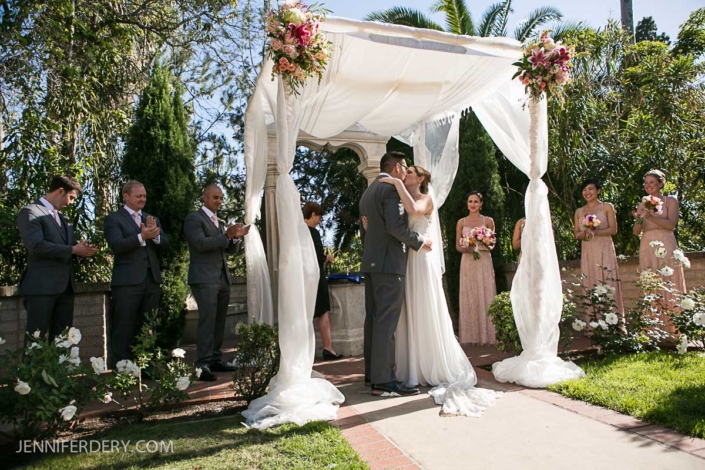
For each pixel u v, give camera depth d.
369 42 3.94
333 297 5.88
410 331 4.23
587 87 7.78
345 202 13.30
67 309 4.29
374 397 3.91
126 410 3.71
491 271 6.06
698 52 11.71
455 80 4.55
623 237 7.61
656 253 4.90
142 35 8.45
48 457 2.88
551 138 7.14
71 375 3.17
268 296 5.17
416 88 4.58
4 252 5.27
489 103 4.91
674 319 4.64
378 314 4.01
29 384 2.93
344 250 13.35
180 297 5.68
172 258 5.65
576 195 7.51
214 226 5.06
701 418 2.92
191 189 5.91
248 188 5.19
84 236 5.93
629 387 3.58
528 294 4.23
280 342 3.56
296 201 3.68
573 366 4.14
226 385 4.38
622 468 2.42
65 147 6.43
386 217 3.96
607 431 2.91
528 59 4.16
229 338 8.02
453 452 2.73
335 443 2.88
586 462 2.51
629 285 6.11
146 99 5.82
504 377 4.19
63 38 6.11
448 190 5.41
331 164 13.13
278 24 3.47
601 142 7.61
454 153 5.42
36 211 4.05
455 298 7.13
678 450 2.58
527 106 4.61
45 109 6.23
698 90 8.66
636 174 7.57
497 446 2.79
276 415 3.37
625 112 8.76
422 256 4.26
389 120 5.25
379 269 3.98
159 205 5.63
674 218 5.18
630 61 9.27
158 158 5.69
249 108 5.02
